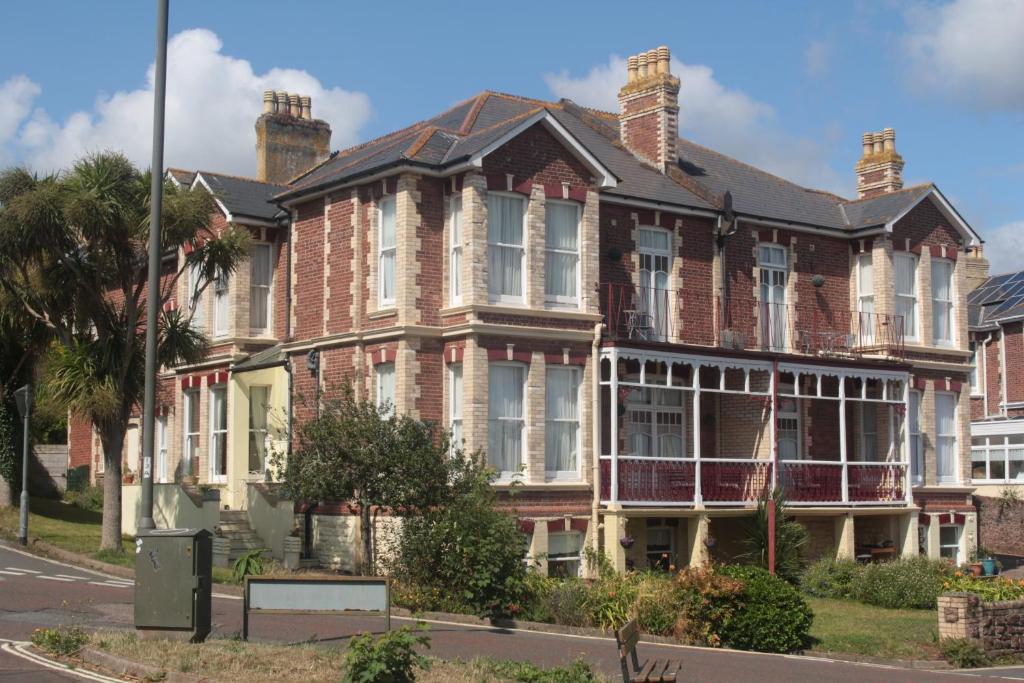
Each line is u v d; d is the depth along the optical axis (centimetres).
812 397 2838
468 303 2452
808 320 3130
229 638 1479
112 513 2458
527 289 2523
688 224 2947
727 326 2958
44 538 2634
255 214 2952
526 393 2514
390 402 2289
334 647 1438
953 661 1948
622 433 2756
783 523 2661
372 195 2616
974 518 3244
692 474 2711
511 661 1434
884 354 3100
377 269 2597
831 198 3444
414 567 2072
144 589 1417
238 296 2953
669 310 2877
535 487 2486
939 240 3253
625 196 2792
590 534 2553
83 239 2422
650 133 3177
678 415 2914
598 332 2584
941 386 3219
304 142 3406
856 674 1705
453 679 1284
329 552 2530
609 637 1927
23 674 1260
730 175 3306
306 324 2784
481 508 2070
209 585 1439
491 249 2502
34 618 1662
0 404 3119
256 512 2670
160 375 3281
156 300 1938
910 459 3072
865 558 2977
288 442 2683
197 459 3122
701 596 2014
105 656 1315
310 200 2798
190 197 2433
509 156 2520
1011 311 4469
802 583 2641
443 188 2559
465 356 2453
